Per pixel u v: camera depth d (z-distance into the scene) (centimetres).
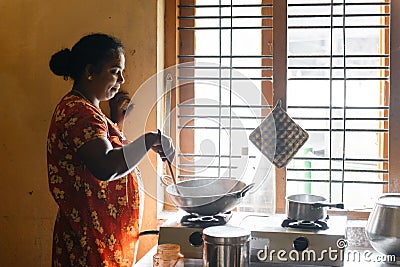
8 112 225
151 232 192
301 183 223
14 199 226
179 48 231
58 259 179
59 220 180
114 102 217
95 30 218
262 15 224
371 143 220
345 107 218
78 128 166
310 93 221
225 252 149
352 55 217
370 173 218
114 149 164
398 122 212
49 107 222
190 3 229
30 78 222
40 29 221
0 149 226
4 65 224
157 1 214
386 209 164
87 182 174
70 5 219
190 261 174
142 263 170
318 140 221
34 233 226
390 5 210
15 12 222
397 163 213
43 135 223
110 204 177
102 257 175
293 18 221
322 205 168
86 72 178
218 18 227
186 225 172
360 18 218
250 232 158
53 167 177
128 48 216
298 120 221
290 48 223
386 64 217
